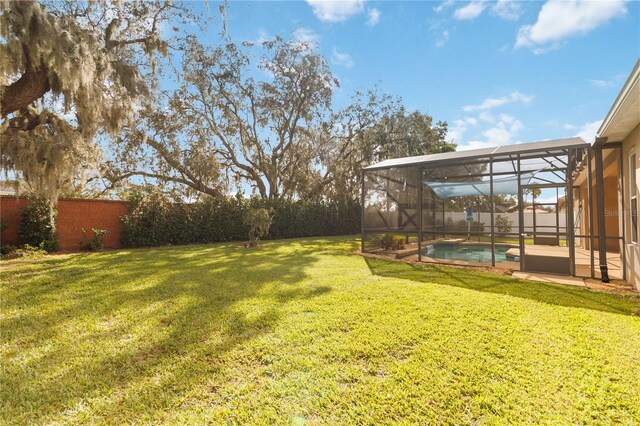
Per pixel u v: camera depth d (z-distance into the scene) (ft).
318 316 13.33
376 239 36.32
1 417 7.08
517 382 8.28
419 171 30.01
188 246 42.04
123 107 32.19
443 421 6.88
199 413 7.22
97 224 38.65
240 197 51.72
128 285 18.95
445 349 10.14
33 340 11.16
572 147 22.38
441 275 22.31
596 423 6.79
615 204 35.60
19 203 33.01
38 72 24.21
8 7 20.85
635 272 18.69
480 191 38.22
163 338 11.27
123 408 7.41
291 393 7.90
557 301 15.72
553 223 52.03
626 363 9.24
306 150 67.26
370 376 8.66
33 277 21.08
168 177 56.80
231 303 15.37
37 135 25.85
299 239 55.16
